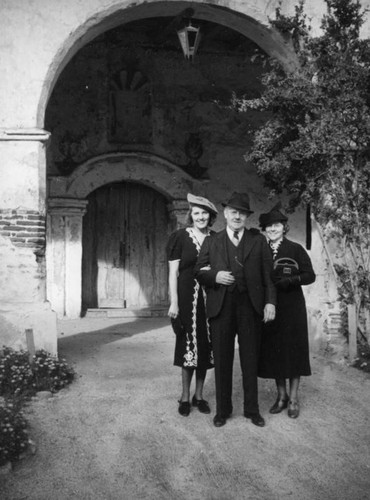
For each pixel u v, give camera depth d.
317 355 7.47
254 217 12.14
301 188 7.38
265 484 3.92
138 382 6.16
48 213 11.35
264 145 7.21
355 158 7.09
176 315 5.06
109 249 12.16
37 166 6.64
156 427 4.84
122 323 11.00
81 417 5.08
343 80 6.86
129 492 3.82
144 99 11.81
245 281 4.80
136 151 11.65
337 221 7.21
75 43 6.90
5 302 6.58
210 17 7.64
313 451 4.41
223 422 4.84
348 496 3.77
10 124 6.64
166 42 11.71
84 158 11.55
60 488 3.87
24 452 4.28
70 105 11.50
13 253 6.61
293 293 5.11
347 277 7.18
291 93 6.90
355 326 7.12
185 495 3.78
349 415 5.15
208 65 12.03
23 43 6.69
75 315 11.55
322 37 7.05
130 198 12.24
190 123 12.01
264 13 7.39
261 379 6.26
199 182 11.94
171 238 5.16
